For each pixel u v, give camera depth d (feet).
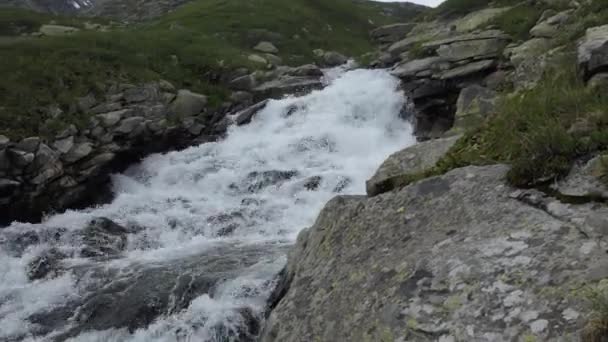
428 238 17.30
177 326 30.09
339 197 23.67
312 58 110.11
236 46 106.83
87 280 37.76
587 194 15.46
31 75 62.23
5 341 32.99
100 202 56.80
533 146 17.81
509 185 17.74
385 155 58.34
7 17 107.14
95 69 68.49
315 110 70.79
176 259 40.09
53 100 59.62
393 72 66.13
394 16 172.45
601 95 20.10
